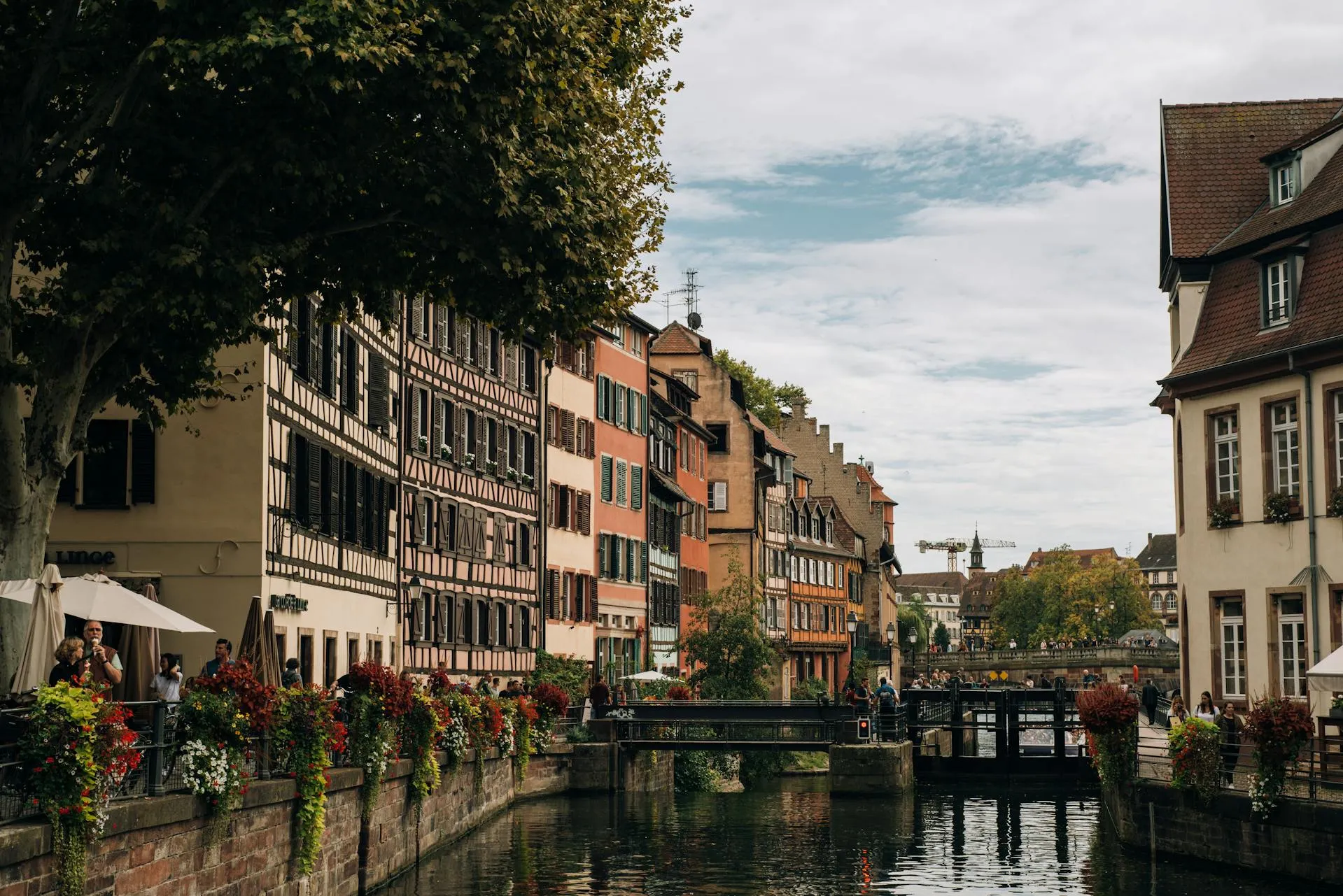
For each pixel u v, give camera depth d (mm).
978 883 25156
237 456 27562
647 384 61594
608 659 56750
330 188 16922
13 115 16625
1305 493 29078
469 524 44000
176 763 15039
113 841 13273
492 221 17859
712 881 25188
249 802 16375
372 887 22266
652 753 43750
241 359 27562
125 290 16016
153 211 16578
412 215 17844
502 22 16453
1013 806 39469
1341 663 22031
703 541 71375
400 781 24094
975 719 49188
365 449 35438
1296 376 29422
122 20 16250
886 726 43781
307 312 30500
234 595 27359
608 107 19297
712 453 73875
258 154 16953
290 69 15398
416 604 39438
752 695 53906
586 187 18234
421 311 40625
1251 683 30656
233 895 16094
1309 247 29797
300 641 29969
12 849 11406
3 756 12328
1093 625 144625
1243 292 31625
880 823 35031
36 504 16891
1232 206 34000
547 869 25766
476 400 44875
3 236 16609
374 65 15758
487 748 32500
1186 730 24891
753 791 45062
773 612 78250
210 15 15898
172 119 17219
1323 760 22062
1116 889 23297
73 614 17828
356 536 34312
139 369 18141
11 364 16078
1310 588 28891
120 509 27469
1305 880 21859
